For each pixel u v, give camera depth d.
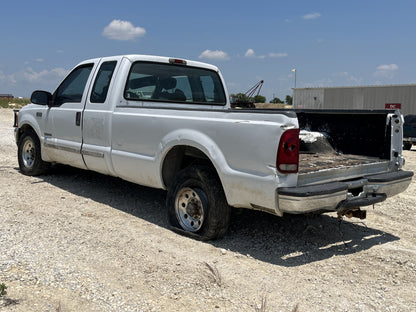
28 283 3.42
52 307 3.08
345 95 39.50
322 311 3.20
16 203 5.73
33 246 4.19
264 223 5.21
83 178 7.43
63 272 3.64
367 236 4.96
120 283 3.50
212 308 3.16
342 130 5.38
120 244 4.35
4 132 16.03
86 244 4.32
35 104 6.91
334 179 4.29
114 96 5.63
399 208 6.25
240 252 4.30
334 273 3.89
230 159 4.18
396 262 4.16
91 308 3.10
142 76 5.82
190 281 3.56
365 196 4.43
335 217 5.69
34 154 7.45
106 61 6.04
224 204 4.41
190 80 6.37
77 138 6.26
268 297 3.37
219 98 6.77
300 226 5.17
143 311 3.08
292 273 3.84
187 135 4.55
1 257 3.87
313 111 5.63
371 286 3.65
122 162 5.45
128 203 5.99
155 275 3.66
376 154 5.04
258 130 3.94
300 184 3.96
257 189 3.95
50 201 5.93
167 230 4.87
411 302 3.38
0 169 8.16
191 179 4.59
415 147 19.78
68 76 6.77
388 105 36.41
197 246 4.39
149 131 5.04
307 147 5.54
